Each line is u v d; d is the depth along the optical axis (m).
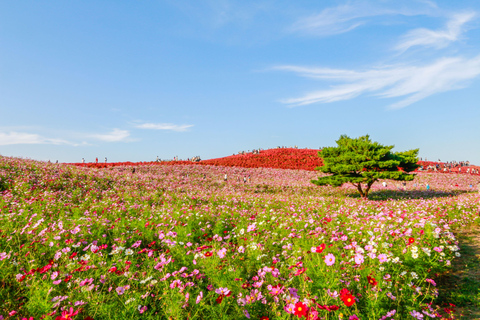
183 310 3.65
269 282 4.51
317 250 4.71
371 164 19.97
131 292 3.95
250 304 3.66
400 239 6.46
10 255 5.00
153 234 7.70
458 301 4.47
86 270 4.54
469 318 4.01
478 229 8.97
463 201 13.68
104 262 4.94
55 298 3.42
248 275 4.81
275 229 8.69
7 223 7.33
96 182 19.33
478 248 6.99
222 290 3.68
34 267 4.70
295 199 18.61
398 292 4.38
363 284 4.35
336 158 21.94
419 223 7.09
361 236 7.59
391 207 13.99
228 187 27.47
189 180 29.06
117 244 6.52
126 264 4.84
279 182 33.41
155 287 4.23
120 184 20.41
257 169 42.88
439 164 53.78
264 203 15.76
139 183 22.03
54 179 17.25
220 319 3.39
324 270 4.60
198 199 16.72
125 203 13.62
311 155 54.88
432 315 3.67
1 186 14.66
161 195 17.95
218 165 45.19
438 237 6.46
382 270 4.64
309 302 3.35
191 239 7.55
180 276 4.38
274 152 57.91
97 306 3.48
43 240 5.96
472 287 4.87
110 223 8.45
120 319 3.29
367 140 21.80
